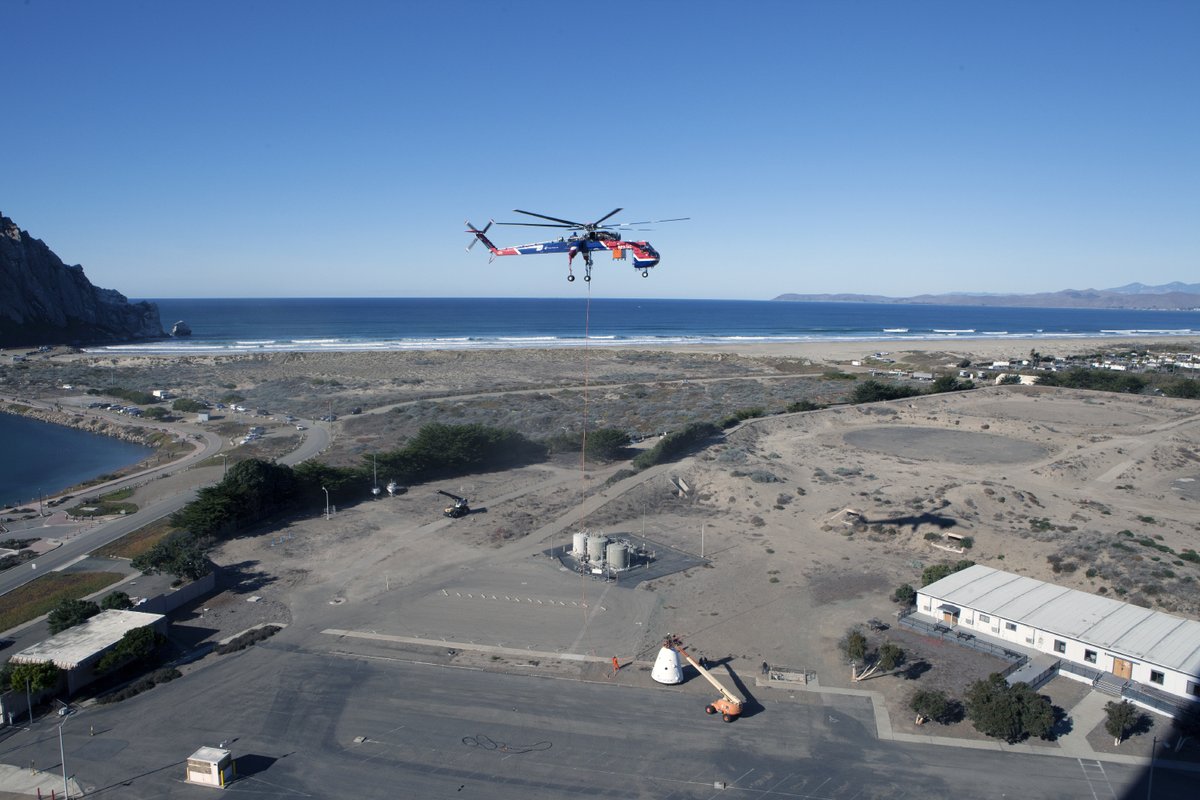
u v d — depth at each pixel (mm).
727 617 45844
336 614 46594
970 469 74375
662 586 50594
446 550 57750
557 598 48812
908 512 61531
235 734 33750
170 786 30062
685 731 34031
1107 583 48125
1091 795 29453
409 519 65125
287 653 41500
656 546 58156
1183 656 36719
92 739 33250
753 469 73812
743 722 34719
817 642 42469
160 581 49562
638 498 69438
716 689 37781
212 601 48500
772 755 32219
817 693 37188
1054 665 38562
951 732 33812
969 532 57250
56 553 56625
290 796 29547
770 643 42469
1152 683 36281
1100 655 37969
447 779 30656
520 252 46062
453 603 48156
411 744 33031
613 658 40844
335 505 69062
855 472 73500
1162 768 31109
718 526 62656
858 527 60188
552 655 41219
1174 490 67562
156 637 40375
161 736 33562
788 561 54656
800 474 74125
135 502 70688
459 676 38969
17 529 62906
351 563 55156
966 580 46938
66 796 29234
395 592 49938
